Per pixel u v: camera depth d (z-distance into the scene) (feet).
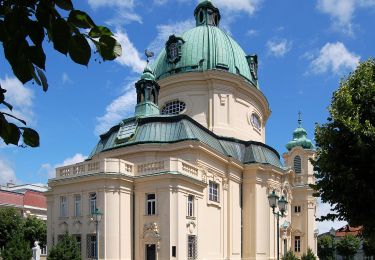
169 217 100.32
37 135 11.28
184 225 103.55
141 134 124.57
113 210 100.94
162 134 123.95
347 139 61.41
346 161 61.98
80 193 105.91
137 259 102.73
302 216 194.08
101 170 103.30
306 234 192.13
